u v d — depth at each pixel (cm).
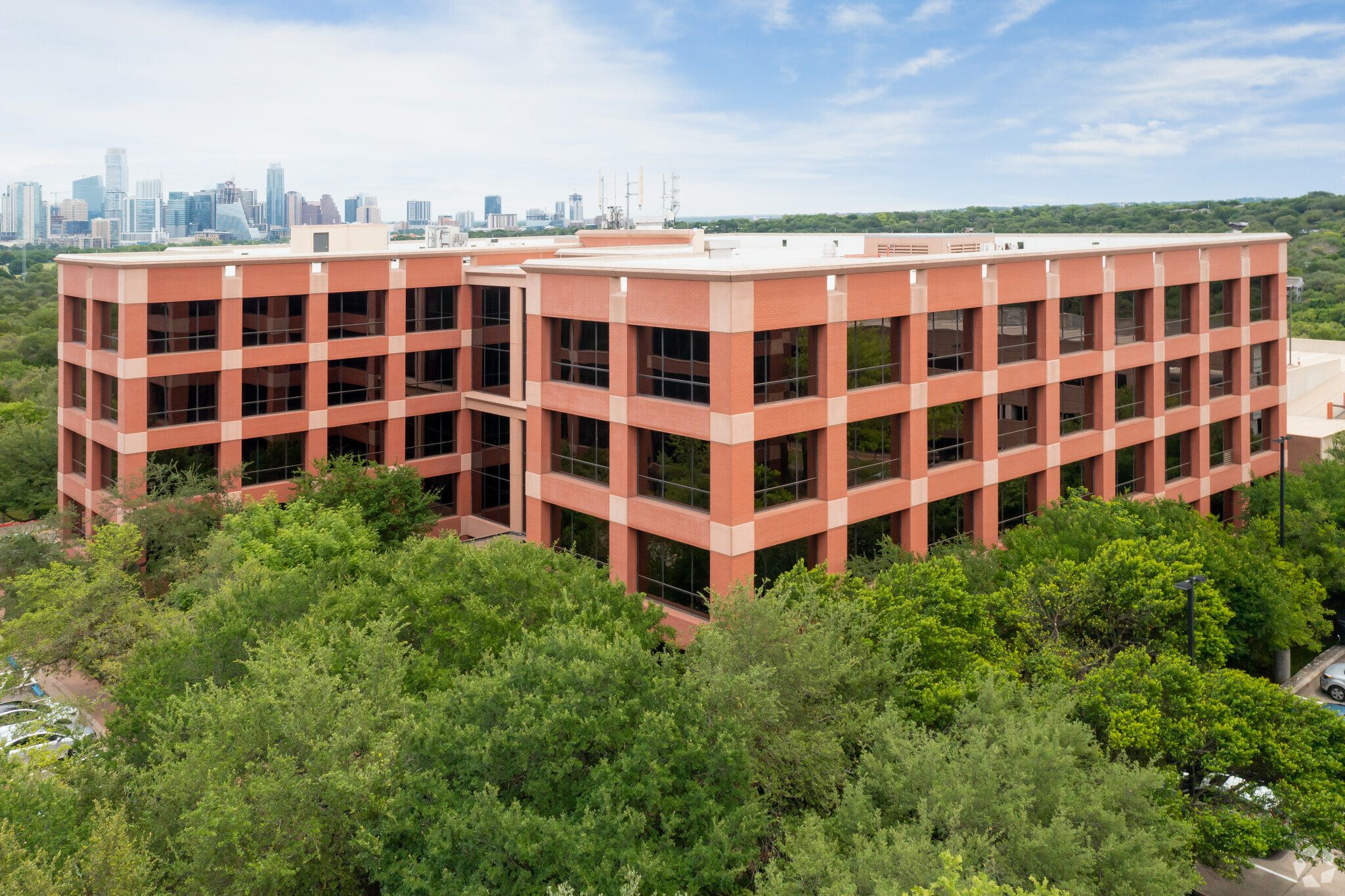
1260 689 2691
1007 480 4634
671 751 2148
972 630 3156
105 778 2225
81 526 5634
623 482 4069
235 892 1953
